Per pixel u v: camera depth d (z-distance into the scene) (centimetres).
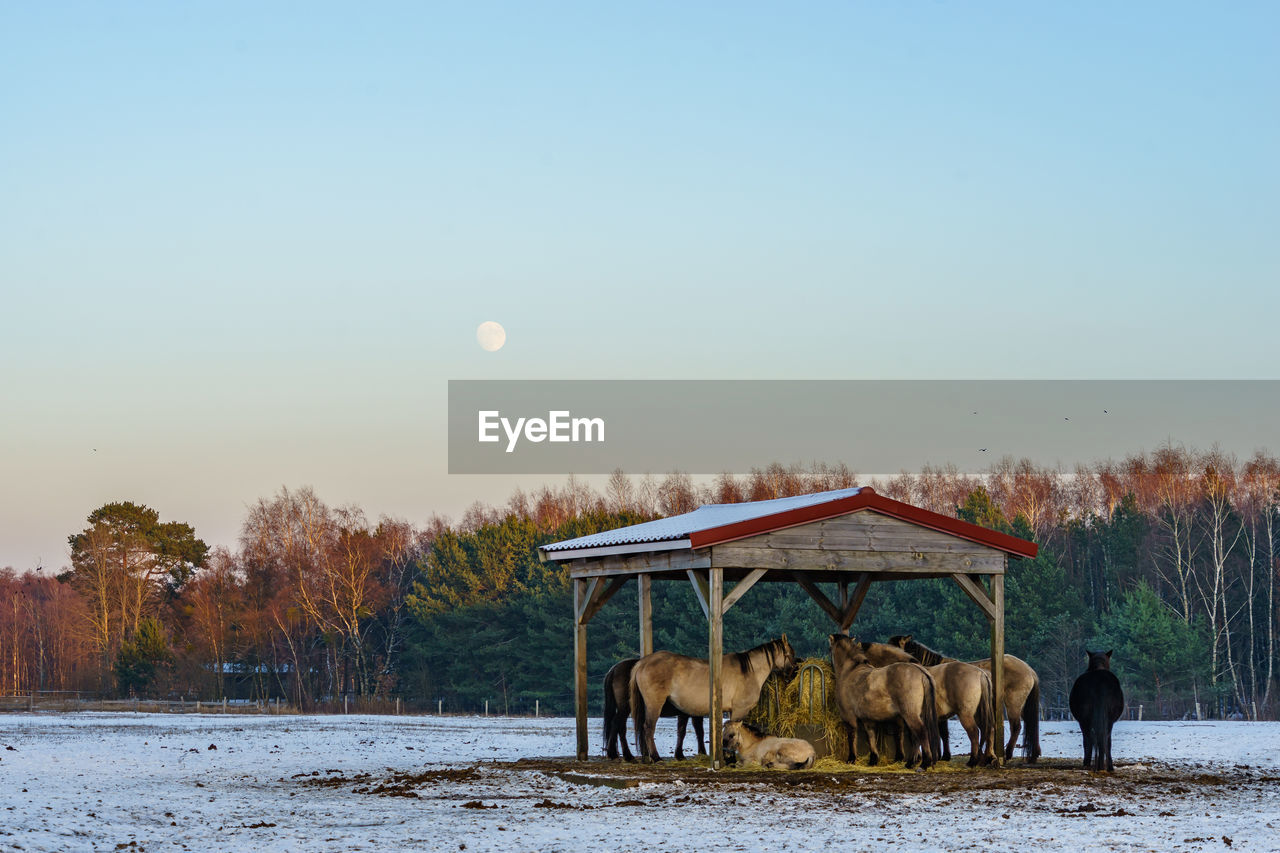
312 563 9100
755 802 1667
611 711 2206
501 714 7238
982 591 2131
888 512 2034
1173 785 1841
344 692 9081
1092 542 8188
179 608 10512
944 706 2041
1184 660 5912
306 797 1842
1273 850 1288
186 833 1489
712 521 2147
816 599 2342
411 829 1503
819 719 2088
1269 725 3953
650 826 1491
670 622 6625
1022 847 1320
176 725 4272
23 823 1543
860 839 1380
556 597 7262
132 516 11238
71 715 5456
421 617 8206
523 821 1552
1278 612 7138
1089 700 2019
